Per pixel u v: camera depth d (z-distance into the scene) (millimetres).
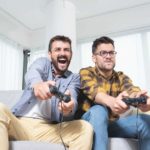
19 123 1201
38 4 3295
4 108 1091
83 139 1149
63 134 1237
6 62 3680
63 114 1309
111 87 1554
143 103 1191
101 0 3262
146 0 3318
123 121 1369
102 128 1196
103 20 3629
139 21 3436
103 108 1298
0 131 1016
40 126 1308
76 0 3168
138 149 1264
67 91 1277
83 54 3672
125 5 3420
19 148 1098
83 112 1469
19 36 3893
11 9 3461
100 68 1603
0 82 3537
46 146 1127
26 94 1401
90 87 1444
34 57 4039
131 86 1535
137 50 3406
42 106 1372
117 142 1260
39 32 4000
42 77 1438
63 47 1619
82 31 3727
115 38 3584
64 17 3023
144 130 1256
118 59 3471
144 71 3293
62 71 1598
